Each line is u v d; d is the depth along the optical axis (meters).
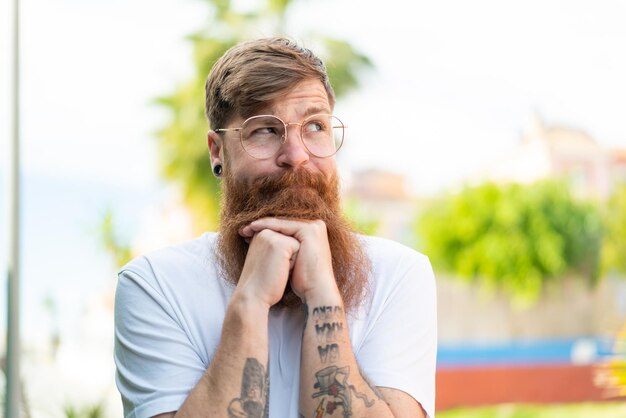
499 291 14.21
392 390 1.80
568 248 14.29
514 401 13.97
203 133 13.86
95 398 7.70
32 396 6.70
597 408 13.34
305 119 1.86
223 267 1.88
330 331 1.77
